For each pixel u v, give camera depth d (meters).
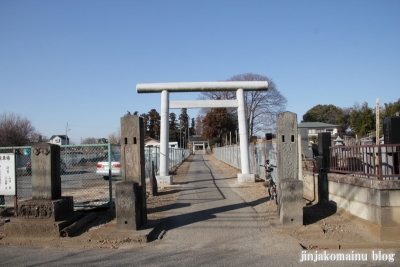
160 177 15.51
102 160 14.88
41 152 7.46
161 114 15.80
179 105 16.08
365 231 6.91
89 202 9.78
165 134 15.77
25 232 7.09
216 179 18.33
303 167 12.30
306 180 10.81
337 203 8.44
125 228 7.18
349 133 53.75
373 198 6.73
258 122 57.62
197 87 15.73
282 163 7.72
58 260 5.85
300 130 15.87
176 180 18.12
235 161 28.38
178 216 8.97
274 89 56.31
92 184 14.34
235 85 15.85
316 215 8.34
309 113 78.81
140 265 5.55
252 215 8.84
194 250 6.30
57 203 7.31
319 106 78.62
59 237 7.04
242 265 5.51
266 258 5.83
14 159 8.71
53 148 7.57
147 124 89.94
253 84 15.91
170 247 6.50
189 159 54.88
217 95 57.66
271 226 7.54
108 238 6.88
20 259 5.93
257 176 18.23
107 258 5.92
